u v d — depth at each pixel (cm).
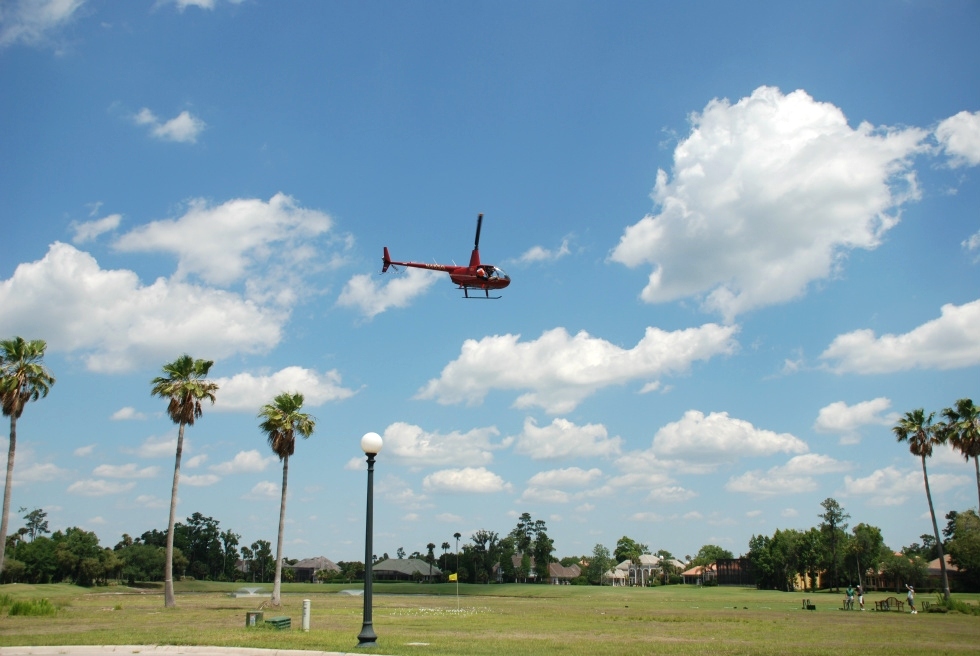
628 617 5019
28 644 2362
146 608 5381
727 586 15262
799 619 4941
